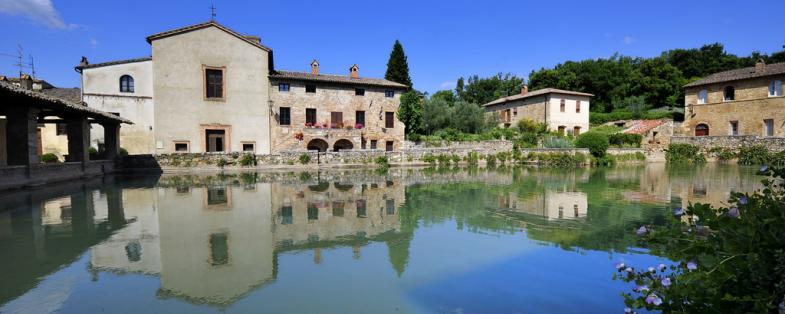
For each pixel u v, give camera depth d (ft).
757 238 7.21
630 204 31.12
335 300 12.61
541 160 88.33
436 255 17.39
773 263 6.91
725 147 94.79
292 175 60.49
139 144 83.05
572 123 131.54
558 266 15.89
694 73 192.44
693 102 115.85
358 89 98.73
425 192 38.99
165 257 16.83
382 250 18.19
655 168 76.59
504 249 18.30
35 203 31.24
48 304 12.05
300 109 93.56
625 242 19.42
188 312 11.60
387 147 101.40
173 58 85.15
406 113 99.96
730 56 196.03
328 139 94.17
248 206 30.04
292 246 18.74
